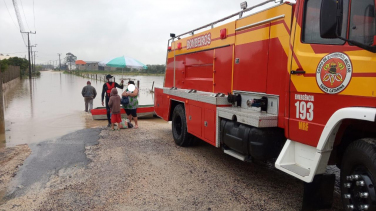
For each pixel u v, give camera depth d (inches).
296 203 174.9
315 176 154.5
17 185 205.8
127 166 241.8
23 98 797.2
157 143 320.5
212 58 258.5
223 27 240.4
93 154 276.4
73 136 353.7
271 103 185.6
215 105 228.4
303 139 154.8
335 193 184.5
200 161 255.9
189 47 306.7
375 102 116.3
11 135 363.6
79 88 1186.0
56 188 199.6
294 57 159.9
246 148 192.7
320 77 142.6
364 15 122.5
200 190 194.2
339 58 132.7
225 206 171.9
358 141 131.8
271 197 183.3
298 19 158.9
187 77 313.7
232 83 227.3
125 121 405.7
